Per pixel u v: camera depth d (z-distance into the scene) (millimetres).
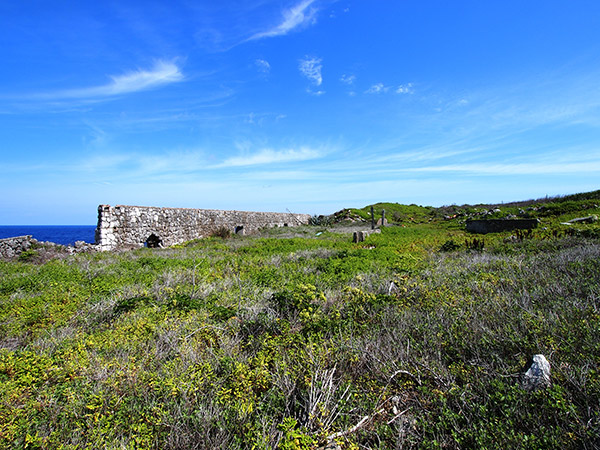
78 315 5559
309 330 4512
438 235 21219
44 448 2506
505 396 2695
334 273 8930
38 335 4777
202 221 22516
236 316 5297
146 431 2668
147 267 9695
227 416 2760
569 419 2471
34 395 3223
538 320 3953
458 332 4012
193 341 4309
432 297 5473
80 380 3385
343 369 3584
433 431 2592
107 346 4207
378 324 4719
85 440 2639
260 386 3334
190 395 3117
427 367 3301
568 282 5402
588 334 3436
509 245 11891
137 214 16625
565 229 13883
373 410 2854
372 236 20578
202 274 8820
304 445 2383
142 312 5441
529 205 30781
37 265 10656
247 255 12750
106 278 8133
